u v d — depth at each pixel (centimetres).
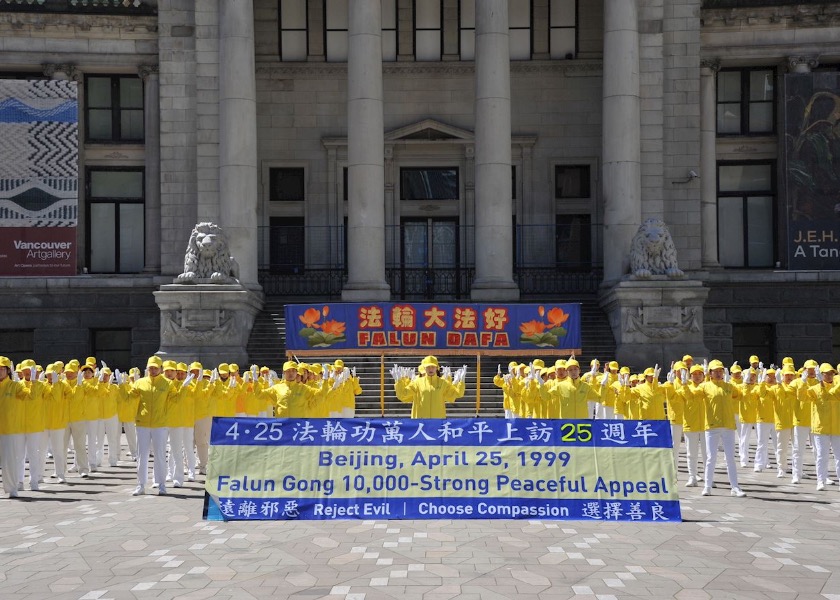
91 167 3962
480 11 3541
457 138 4075
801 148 3756
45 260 3769
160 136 3769
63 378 2139
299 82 4094
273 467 1533
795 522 1520
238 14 3588
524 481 1514
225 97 3575
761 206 4025
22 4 3828
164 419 1852
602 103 3819
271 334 3400
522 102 4100
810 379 1962
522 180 4081
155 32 3878
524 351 2522
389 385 3020
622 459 1522
